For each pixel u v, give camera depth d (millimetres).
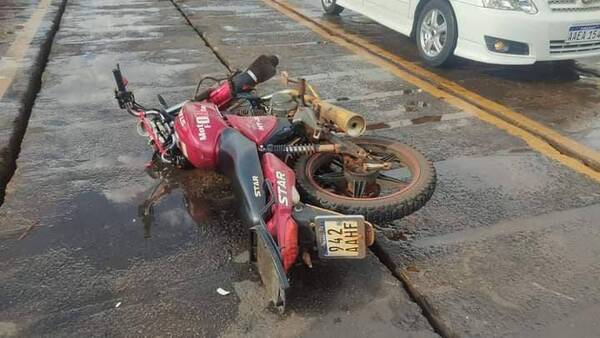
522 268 3018
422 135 4785
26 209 3576
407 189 3059
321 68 6680
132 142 4594
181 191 3824
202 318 2646
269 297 2766
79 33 8250
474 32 6078
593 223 3463
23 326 2590
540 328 2588
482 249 3184
